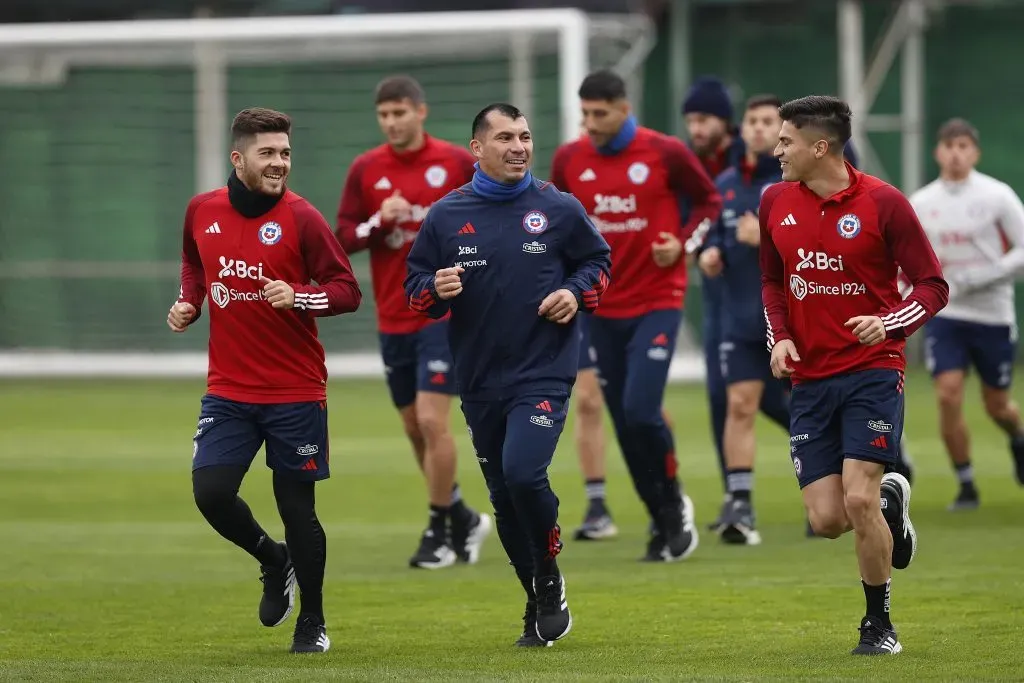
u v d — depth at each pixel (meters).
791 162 21.98
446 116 84.12
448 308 23.19
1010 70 81.88
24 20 85.56
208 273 23.14
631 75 80.56
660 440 31.58
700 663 21.80
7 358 82.81
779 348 22.34
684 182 32.34
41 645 23.97
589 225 23.20
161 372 81.00
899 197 21.77
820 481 22.31
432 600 27.86
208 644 24.02
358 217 33.34
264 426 23.14
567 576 30.05
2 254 85.56
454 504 32.56
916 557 31.34
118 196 85.38
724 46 84.44
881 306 22.06
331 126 84.81
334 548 34.66
